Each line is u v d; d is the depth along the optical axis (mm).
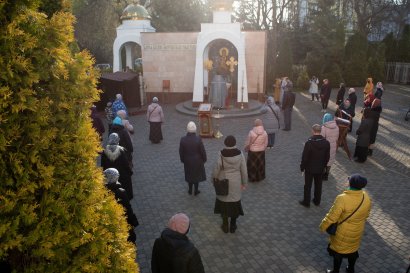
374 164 9945
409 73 31219
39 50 2682
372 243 5953
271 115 11148
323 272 5230
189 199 7785
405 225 6535
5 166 2488
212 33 18500
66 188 2760
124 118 9156
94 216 2900
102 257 2934
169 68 21438
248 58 20688
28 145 2574
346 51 30781
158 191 8258
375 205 7359
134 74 19531
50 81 2830
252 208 7324
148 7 36188
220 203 6164
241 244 5996
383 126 14836
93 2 30125
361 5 35656
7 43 2469
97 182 3057
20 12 2559
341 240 4730
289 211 7164
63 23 2852
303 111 18188
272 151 11289
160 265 3473
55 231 2639
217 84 17250
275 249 5840
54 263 2760
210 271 5289
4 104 2406
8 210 2422
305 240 6094
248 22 33750
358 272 5207
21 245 2438
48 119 2721
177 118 16938
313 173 7027
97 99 3193
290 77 28438
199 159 7672
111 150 6469
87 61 3115
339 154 10828
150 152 11375
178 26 35344
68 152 2879
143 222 6785
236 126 14844
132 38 22953
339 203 4652
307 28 32750
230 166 5984
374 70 30344
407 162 10125
